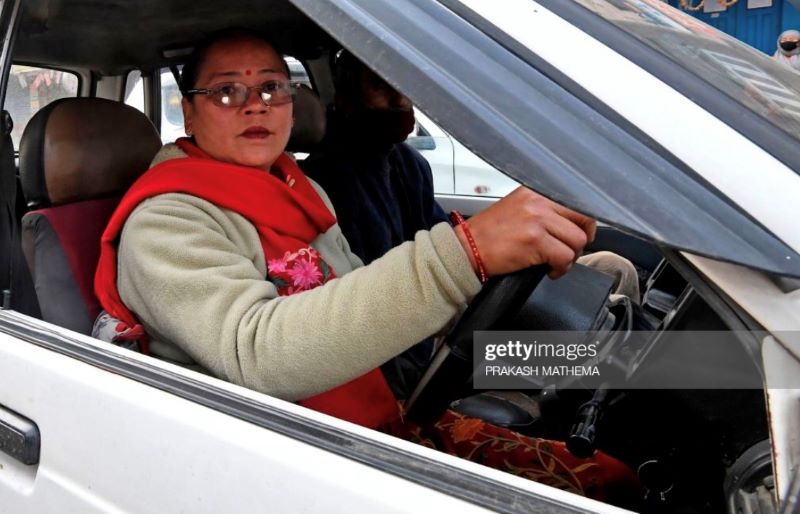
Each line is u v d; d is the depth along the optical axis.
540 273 1.31
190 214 1.59
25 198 2.08
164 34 2.35
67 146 2.03
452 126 0.96
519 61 1.04
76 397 1.29
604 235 2.77
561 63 1.04
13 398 1.40
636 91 1.02
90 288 1.94
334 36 1.06
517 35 1.07
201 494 1.12
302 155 3.25
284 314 1.35
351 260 2.04
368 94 2.53
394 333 1.29
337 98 2.61
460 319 1.36
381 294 1.29
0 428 1.41
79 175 2.04
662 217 0.89
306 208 1.81
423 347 2.15
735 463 1.12
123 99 2.80
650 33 1.20
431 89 0.98
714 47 1.31
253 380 1.37
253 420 1.11
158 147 2.24
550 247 1.27
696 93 1.05
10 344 1.44
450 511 0.93
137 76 2.82
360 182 2.55
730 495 1.08
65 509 1.29
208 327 1.41
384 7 1.07
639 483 1.63
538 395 1.98
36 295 1.75
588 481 1.65
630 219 0.88
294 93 1.84
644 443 1.50
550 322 1.53
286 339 1.33
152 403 1.19
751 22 6.61
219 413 1.14
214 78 1.76
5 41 1.60
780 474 0.85
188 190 1.64
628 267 2.39
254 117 1.75
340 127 2.61
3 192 1.58
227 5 2.20
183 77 1.85
